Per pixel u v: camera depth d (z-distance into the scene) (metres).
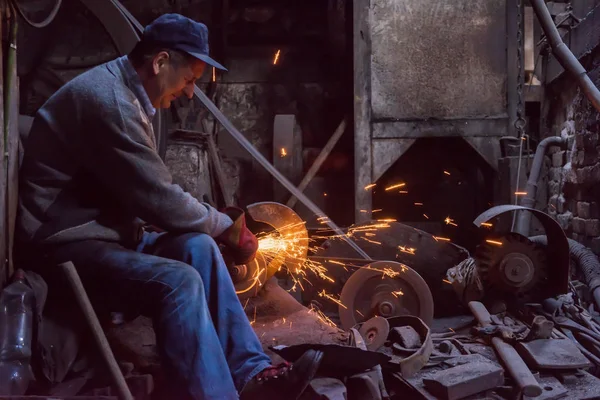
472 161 6.30
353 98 6.27
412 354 3.01
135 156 2.03
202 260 2.11
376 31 5.75
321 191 6.30
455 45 5.71
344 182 6.32
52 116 2.10
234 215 2.33
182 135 5.92
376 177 5.81
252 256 2.37
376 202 6.45
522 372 2.99
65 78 6.29
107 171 2.05
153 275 1.98
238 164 6.62
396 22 5.73
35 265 2.15
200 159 5.90
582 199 5.00
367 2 5.73
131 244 2.22
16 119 2.31
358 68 5.77
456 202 6.34
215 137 6.63
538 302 4.02
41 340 2.07
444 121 5.74
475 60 5.71
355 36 5.77
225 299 2.10
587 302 4.59
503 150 5.70
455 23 5.70
